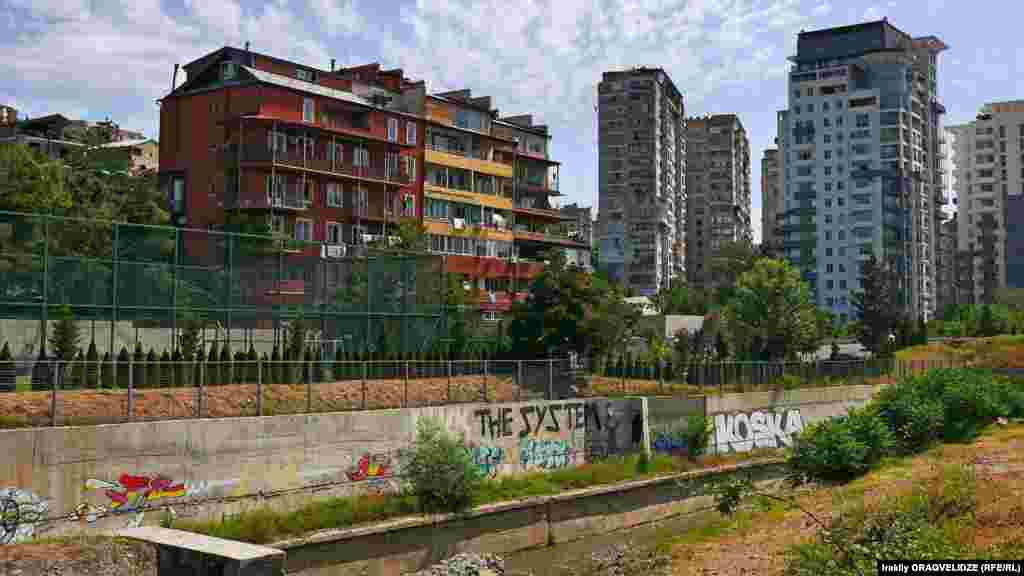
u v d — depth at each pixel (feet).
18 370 92.12
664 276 505.66
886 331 342.44
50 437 78.89
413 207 255.09
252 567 59.93
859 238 488.85
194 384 103.30
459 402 123.24
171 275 111.55
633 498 124.88
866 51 501.15
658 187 499.10
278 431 96.17
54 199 174.19
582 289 184.96
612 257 494.18
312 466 99.09
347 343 131.23
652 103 496.23
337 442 101.81
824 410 184.14
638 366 166.81
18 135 289.94
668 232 515.50
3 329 96.58
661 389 156.46
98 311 104.22
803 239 502.38
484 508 104.99
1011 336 319.88
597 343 182.29
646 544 111.55
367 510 96.68
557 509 113.91
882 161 488.85
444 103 269.23
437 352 142.51
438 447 105.09
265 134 216.54
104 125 225.35
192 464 88.63
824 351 333.01
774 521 94.02
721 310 288.51
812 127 503.61
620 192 497.05
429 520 98.78
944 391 152.56
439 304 147.23
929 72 548.72
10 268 97.81
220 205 220.02
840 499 96.89
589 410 136.26
